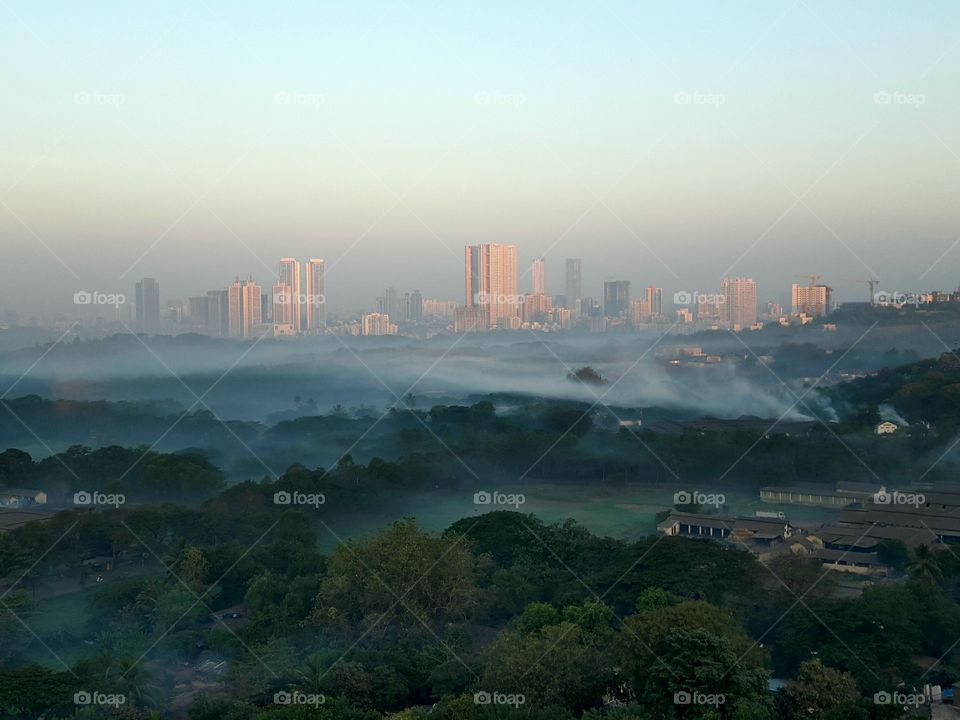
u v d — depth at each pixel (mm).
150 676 92000
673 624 81438
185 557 132750
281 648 98000
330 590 110562
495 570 130250
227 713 83750
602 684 83125
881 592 102375
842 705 75688
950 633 97188
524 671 82562
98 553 151875
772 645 99125
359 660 94875
